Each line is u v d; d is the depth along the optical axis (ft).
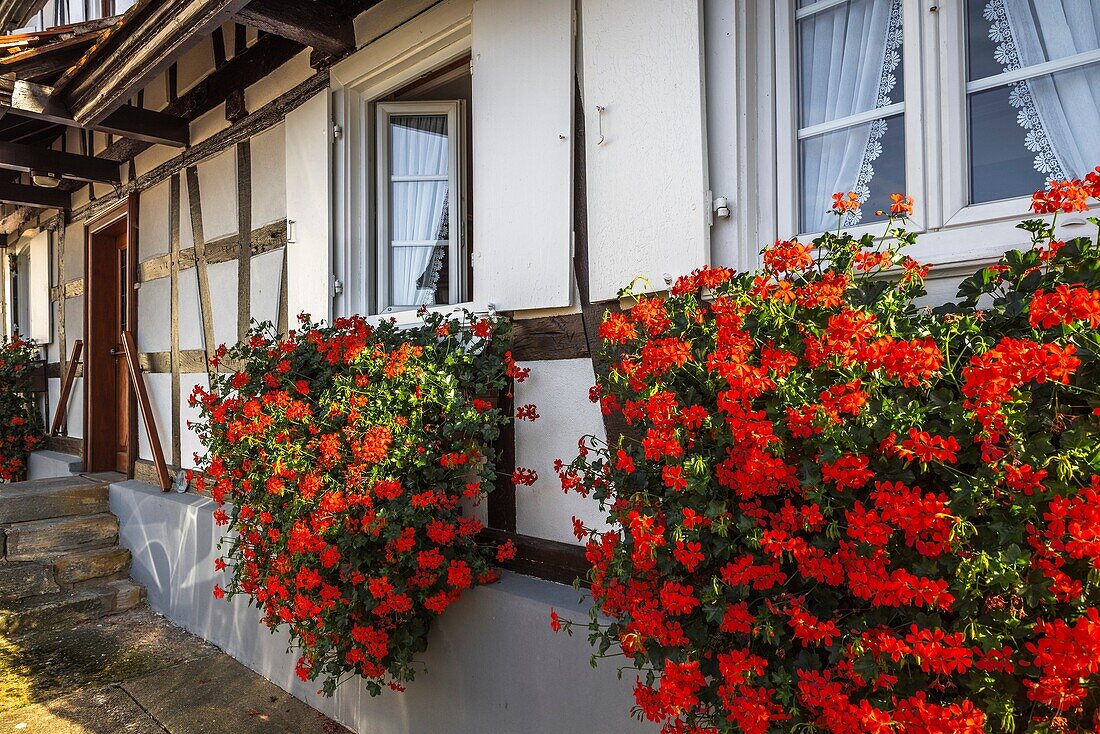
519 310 8.50
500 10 8.54
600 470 6.18
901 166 6.06
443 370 8.27
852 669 4.01
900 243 4.94
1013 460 3.66
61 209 21.91
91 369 19.29
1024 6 5.46
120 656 12.53
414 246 11.14
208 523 13.14
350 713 10.07
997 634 3.68
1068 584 3.45
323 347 9.18
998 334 4.20
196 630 13.57
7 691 11.08
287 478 8.74
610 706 7.16
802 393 4.36
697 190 6.66
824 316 4.67
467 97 12.20
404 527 7.93
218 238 14.23
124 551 15.88
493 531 8.87
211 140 14.33
